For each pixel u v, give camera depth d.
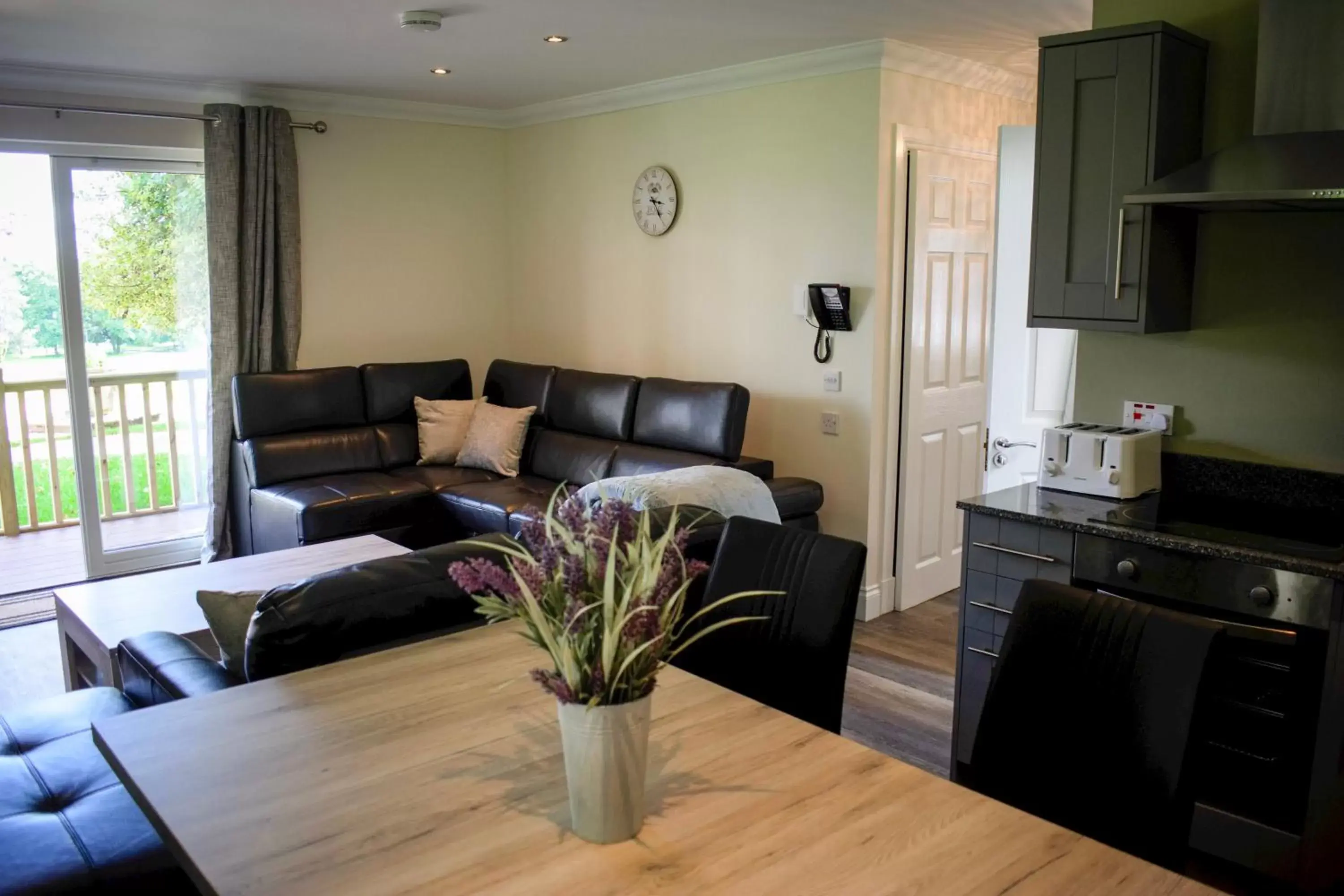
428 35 3.94
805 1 3.41
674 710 1.74
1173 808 1.53
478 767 1.52
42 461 5.86
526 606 1.29
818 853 1.30
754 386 4.82
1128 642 1.64
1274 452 2.88
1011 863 1.28
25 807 2.00
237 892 1.21
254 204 5.13
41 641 4.28
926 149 4.33
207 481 5.43
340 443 5.23
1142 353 3.12
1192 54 2.83
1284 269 2.81
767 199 4.62
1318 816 2.35
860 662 3.99
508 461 5.24
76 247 4.89
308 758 1.55
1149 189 2.63
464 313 6.16
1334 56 2.49
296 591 1.96
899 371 4.41
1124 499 2.92
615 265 5.50
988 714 1.79
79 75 4.68
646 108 5.15
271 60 4.45
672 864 1.28
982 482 4.99
